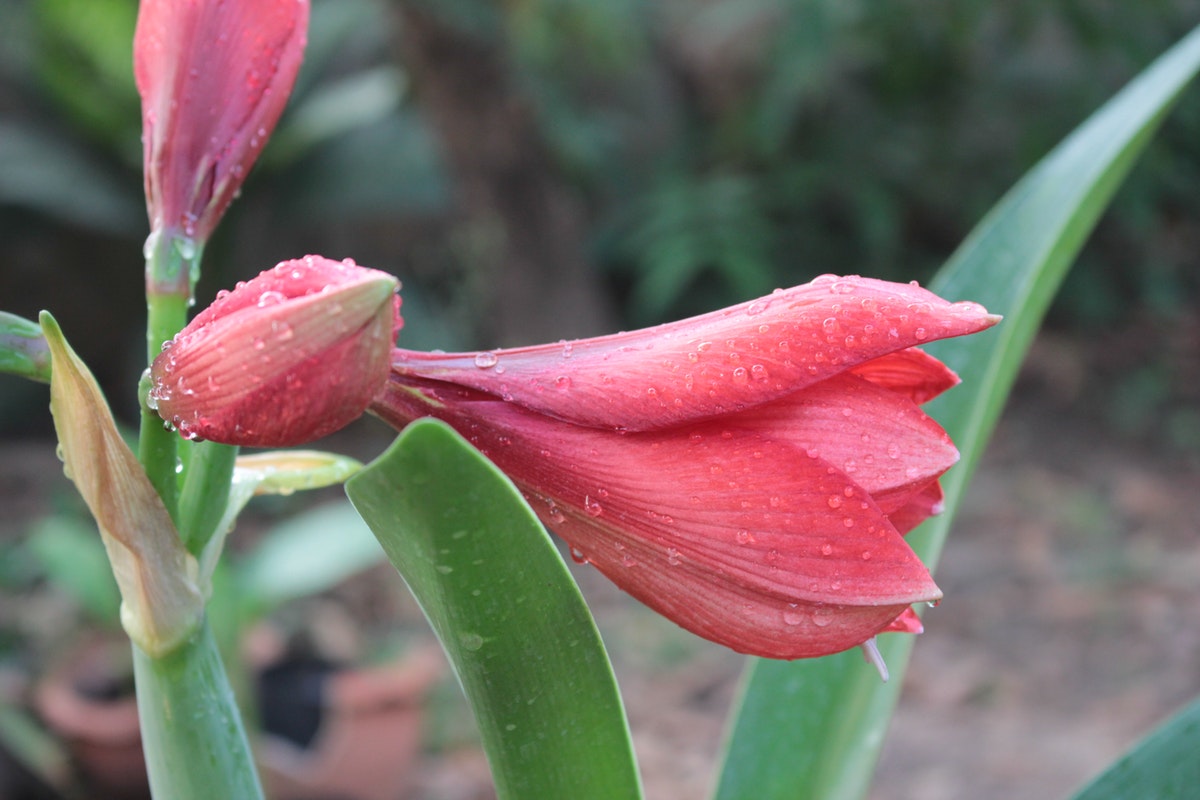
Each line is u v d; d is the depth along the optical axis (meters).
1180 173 3.54
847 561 0.47
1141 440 2.77
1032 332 0.62
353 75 3.44
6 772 1.50
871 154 3.46
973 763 1.57
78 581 1.45
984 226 0.63
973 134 3.51
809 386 0.48
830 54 3.26
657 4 3.64
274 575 1.36
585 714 0.48
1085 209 0.61
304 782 1.40
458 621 0.47
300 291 0.45
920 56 3.37
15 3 3.05
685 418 0.48
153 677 0.51
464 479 0.44
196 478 0.51
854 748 0.60
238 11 0.53
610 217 3.53
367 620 2.05
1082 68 3.47
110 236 3.13
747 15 3.57
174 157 0.52
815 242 3.49
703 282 3.45
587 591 2.16
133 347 3.24
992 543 2.27
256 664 1.62
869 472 0.48
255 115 0.53
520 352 0.49
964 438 0.60
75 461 0.49
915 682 1.81
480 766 1.61
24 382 3.06
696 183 3.45
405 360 0.49
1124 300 3.52
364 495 0.45
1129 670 1.80
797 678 0.61
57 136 3.00
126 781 1.48
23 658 1.83
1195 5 3.32
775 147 3.32
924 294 0.48
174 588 0.51
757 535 0.47
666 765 1.60
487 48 2.63
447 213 3.33
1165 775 0.54
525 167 2.82
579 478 0.48
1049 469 2.63
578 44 3.15
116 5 2.63
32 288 3.12
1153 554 2.18
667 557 0.48
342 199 3.10
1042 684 1.78
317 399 0.45
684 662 1.90
